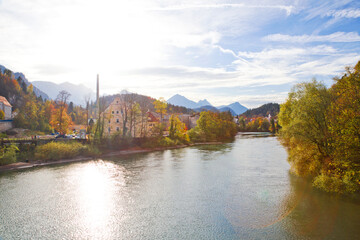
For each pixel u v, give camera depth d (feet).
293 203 75.61
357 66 71.56
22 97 495.00
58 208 76.54
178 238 57.77
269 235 57.57
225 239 56.59
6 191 93.35
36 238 58.80
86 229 63.00
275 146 247.29
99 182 106.22
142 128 254.27
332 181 79.10
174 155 189.78
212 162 152.97
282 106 171.53
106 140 205.67
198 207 76.43
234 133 443.73
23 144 157.69
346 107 70.95
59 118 271.69
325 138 85.30
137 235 59.82
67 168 137.49
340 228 59.11
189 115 489.26
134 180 109.60
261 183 99.86
